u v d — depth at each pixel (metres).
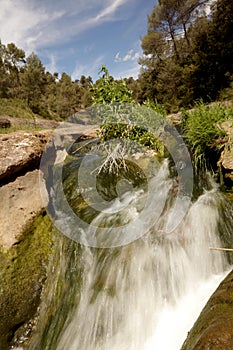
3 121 6.52
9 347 1.87
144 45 16.77
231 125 2.97
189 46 13.83
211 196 2.56
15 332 1.92
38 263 2.23
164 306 1.94
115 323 1.94
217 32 9.44
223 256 2.12
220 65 8.13
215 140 2.92
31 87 21.59
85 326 2.00
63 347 1.93
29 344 1.92
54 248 2.39
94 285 2.15
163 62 14.90
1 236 2.26
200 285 2.00
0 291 1.94
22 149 2.95
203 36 10.32
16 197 2.60
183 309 1.85
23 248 2.27
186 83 9.63
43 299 2.10
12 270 2.09
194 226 2.33
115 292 2.06
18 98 19.03
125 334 1.87
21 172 2.83
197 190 2.73
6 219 2.39
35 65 26.12
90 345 1.90
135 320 1.92
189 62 10.80
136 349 1.75
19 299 1.99
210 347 1.03
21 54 25.38
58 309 2.09
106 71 3.54
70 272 2.28
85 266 2.29
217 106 3.63
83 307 2.09
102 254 2.31
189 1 13.70
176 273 2.10
